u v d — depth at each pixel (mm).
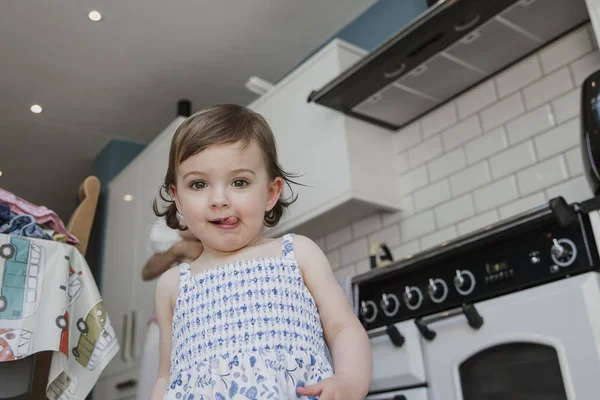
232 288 877
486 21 1948
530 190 2096
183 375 835
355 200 2352
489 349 1489
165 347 968
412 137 2559
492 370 1479
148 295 3094
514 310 1440
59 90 3393
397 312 1808
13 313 1212
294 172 2568
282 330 848
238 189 907
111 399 3125
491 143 2262
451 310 1568
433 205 2404
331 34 3086
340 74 2209
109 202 3805
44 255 1308
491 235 1562
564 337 1332
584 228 1410
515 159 2170
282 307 868
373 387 1759
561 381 1334
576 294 1336
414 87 2309
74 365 1315
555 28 2057
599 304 1303
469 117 2361
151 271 2270
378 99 2355
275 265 903
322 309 915
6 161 4160
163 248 2135
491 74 2307
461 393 1531
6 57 3074
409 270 1789
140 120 3779
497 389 1457
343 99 2330
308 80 2586
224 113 948
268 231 2615
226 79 3395
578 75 2039
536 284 1478
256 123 970
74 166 4301
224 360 818
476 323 1497
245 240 922
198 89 3473
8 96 3412
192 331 865
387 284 1868
